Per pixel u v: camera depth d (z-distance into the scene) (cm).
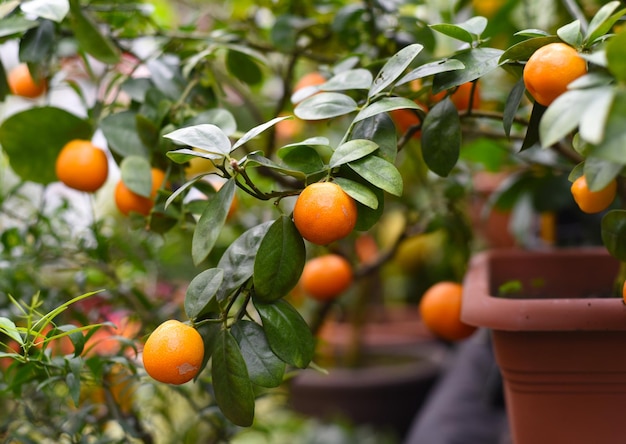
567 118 48
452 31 62
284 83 91
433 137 65
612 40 47
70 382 62
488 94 95
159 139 71
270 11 101
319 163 59
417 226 99
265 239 57
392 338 169
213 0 121
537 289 87
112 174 120
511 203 104
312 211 54
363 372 145
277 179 77
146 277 94
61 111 74
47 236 86
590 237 103
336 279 89
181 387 75
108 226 92
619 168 50
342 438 131
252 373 58
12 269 78
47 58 74
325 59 89
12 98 104
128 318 83
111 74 91
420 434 110
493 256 89
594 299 62
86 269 85
